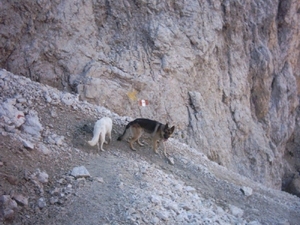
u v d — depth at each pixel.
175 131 13.63
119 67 12.82
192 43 14.42
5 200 5.97
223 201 9.40
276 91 19.64
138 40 13.55
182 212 7.19
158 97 13.21
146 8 13.69
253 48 18.14
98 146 8.93
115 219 6.34
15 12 11.27
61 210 6.35
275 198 11.13
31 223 5.97
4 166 6.75
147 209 6.73
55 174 7.26
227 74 16.52
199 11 14.66
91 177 7.43
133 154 9.64
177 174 9.73
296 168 21.59
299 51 21.47
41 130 8.69
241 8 16.73
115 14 13.34
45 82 11.56
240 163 16.38
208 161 11.86
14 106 8.98
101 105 11.91
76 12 12.40
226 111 16.23
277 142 19.41
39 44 11.59
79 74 12.05
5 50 11.10
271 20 18.56
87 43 12.54
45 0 11.71
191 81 14.46
